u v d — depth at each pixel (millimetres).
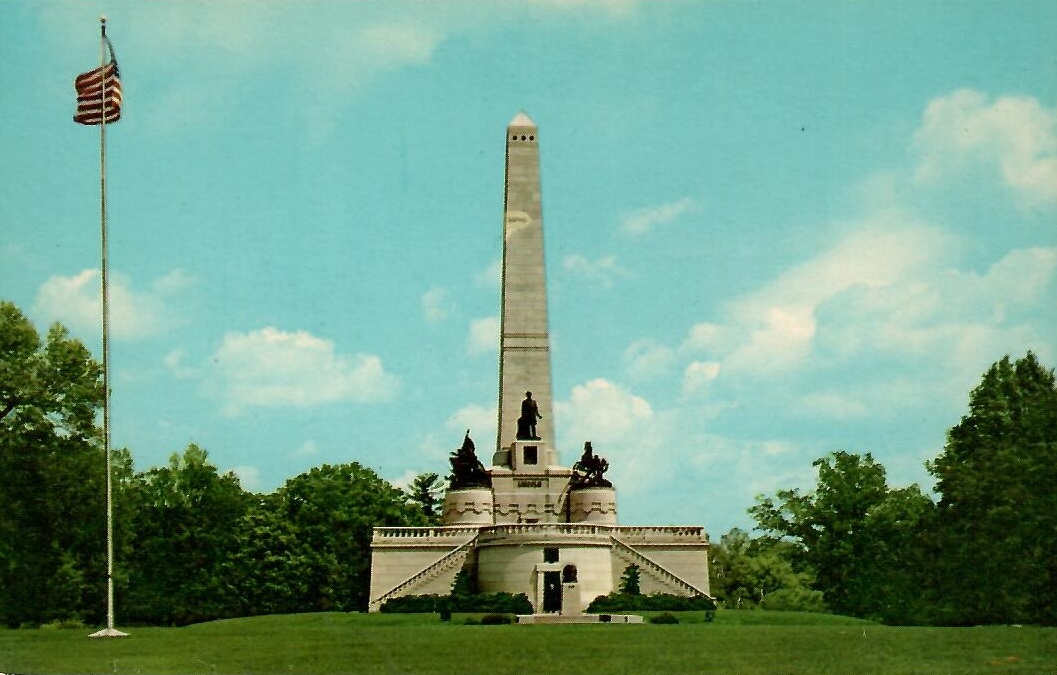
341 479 123375
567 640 60938
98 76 72938
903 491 119688
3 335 85750
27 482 85812
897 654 53469
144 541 122062
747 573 144000
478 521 107188
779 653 54250
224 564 120625
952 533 89750
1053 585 82375
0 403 85938
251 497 133125
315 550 119750
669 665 50188
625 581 93875
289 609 118312
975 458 92938
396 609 88312
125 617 123625
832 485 120812
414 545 100562
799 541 125000
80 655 56125
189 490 125688
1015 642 58094
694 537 102938
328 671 49250
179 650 58188
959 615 87625
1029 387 96688
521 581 92250
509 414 114000
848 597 117250
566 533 93562
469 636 64438
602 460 110250
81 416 88750
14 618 91500
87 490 87812
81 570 94875
